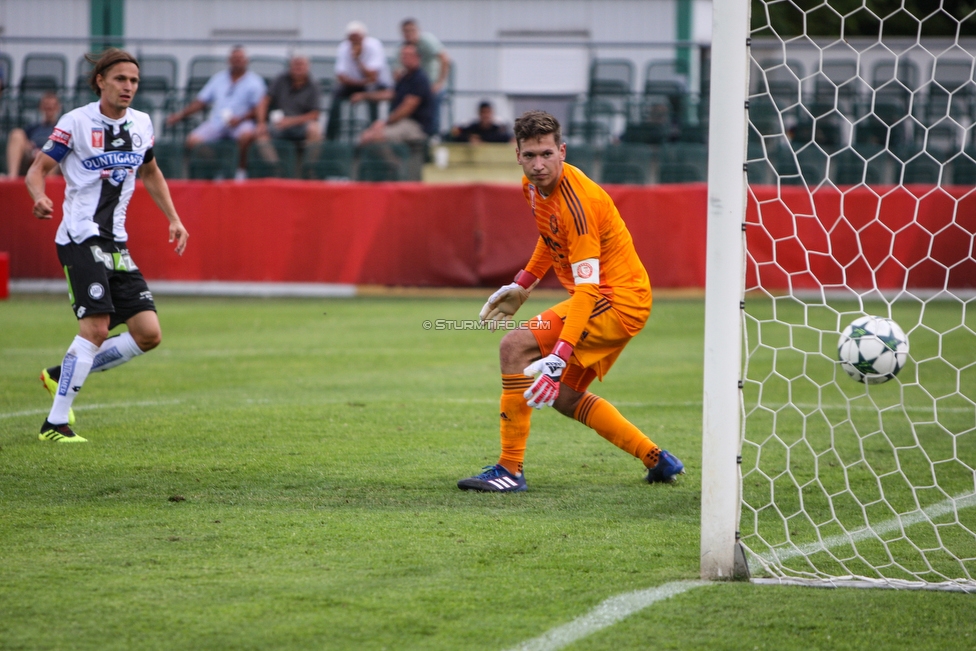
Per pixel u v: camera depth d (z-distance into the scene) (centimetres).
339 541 1220
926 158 5138
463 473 1588
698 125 5672
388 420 2031
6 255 4491
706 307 1091
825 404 2294
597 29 6562
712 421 1092
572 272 1442
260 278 4731
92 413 2073
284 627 948
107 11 6812
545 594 1042
